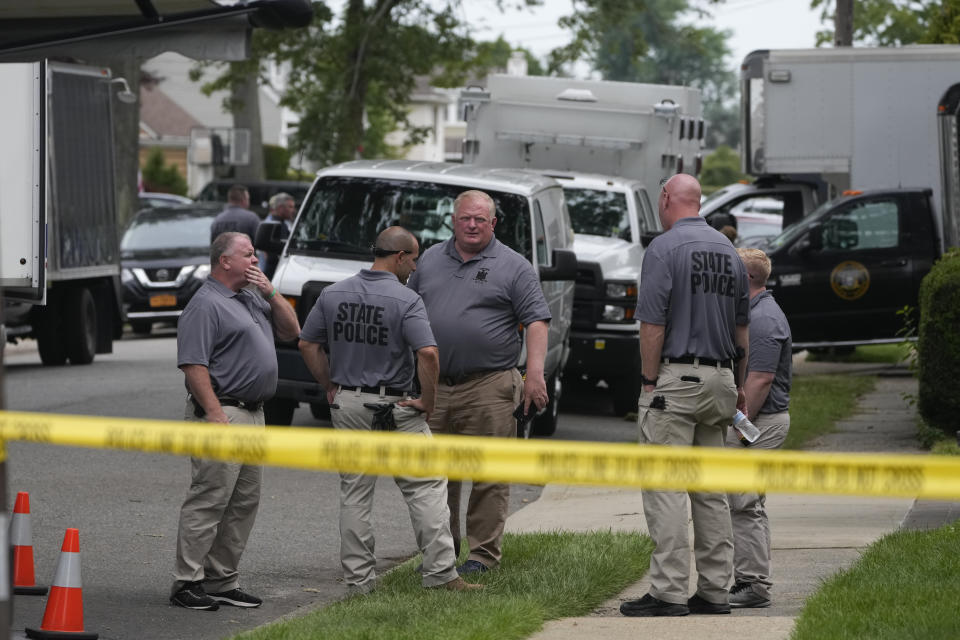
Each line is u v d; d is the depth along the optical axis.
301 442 16.83
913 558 27.08
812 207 75.38
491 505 28.67
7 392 58.47
